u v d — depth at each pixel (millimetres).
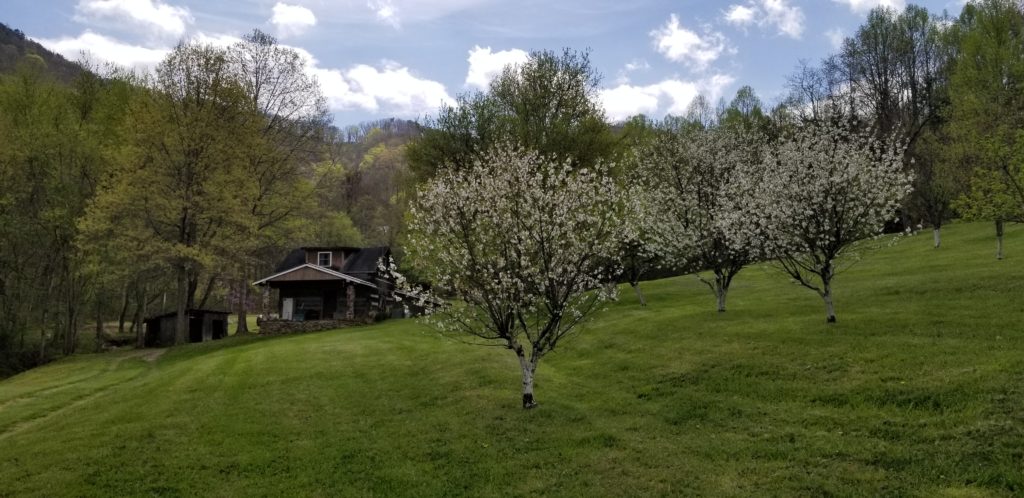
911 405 10156
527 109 33375
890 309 17172
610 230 14758
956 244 32094
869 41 49281
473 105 33156
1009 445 8289
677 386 13578
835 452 9109
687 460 9758
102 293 42562
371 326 36438
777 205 17156
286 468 10992
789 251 17406
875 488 7988
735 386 12797
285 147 41438
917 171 34719
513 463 10484
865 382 11516
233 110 36312
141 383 21391
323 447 11859
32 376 28844
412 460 11008
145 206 32750
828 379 12156
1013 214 19438
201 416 14336
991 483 7648
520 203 13195
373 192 82250
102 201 31141
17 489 10562
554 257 13109
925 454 8555
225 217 34344
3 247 37250
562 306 13336
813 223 16391
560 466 10203
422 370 18000
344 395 15664
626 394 13711
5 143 33688
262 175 38844
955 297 17391
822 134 19281
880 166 16938
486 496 9398
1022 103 26031
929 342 13188
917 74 48438
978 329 13609
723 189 21656
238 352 26781
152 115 32688
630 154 31875
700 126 42281
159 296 52812
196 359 27531
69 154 36094
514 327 14492
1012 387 9820
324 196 50969
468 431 12156
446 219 13258
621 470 9727
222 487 10336
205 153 34156
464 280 13336
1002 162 19500
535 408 13188
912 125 47688
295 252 48656
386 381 16953
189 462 11414
